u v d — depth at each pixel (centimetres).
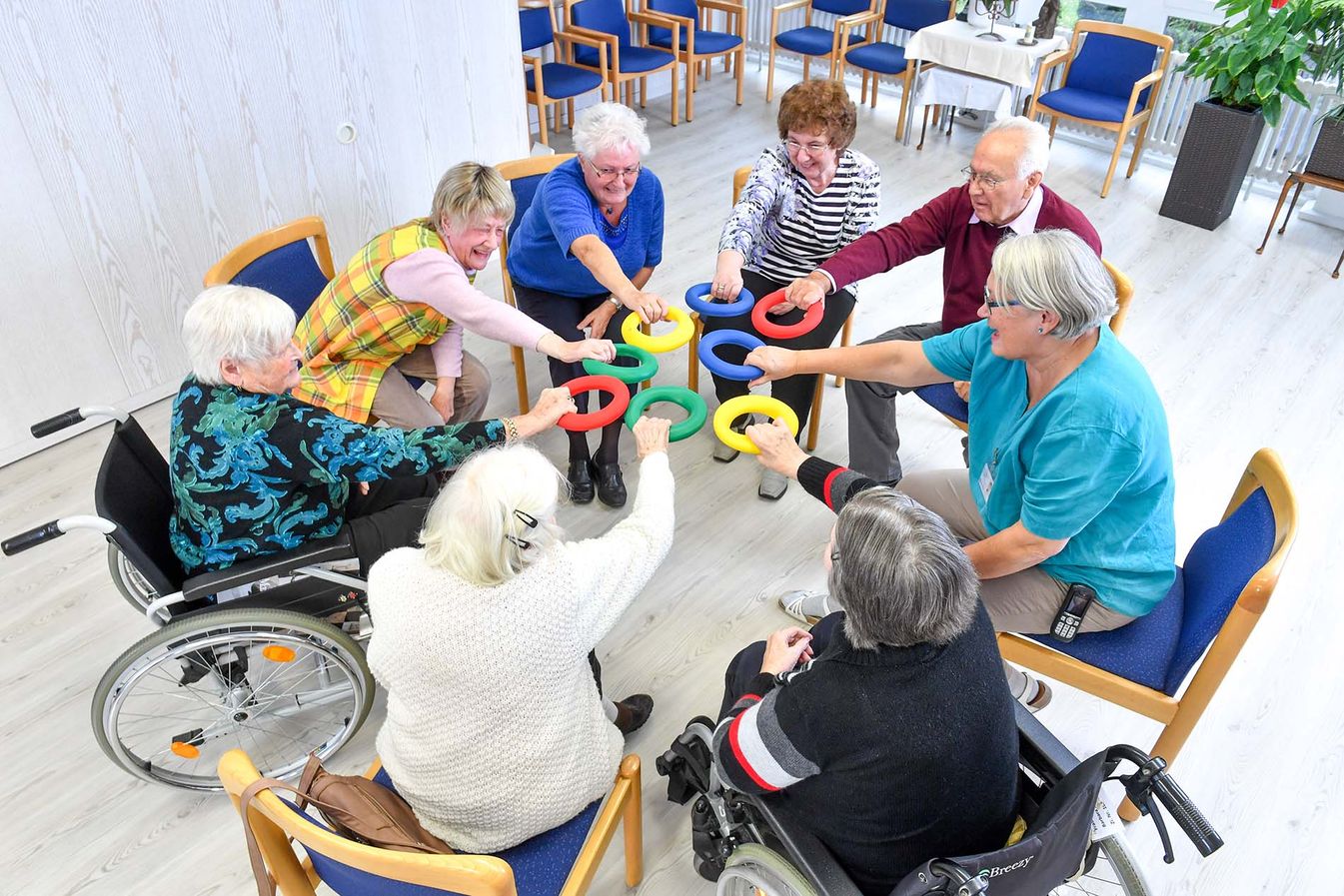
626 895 183
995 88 497
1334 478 292
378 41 333
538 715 133
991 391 185
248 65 301
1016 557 171
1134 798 138
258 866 134
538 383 338
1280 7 418
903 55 544
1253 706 222
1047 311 153
